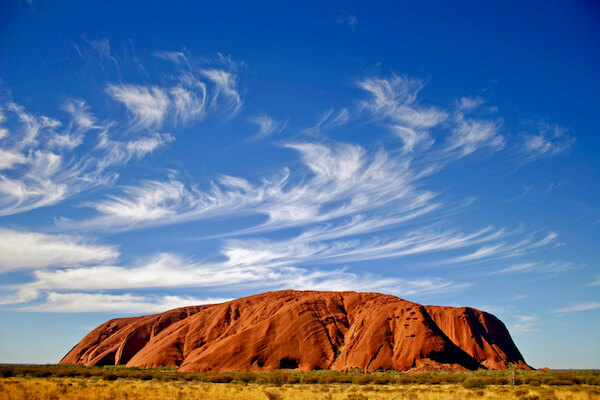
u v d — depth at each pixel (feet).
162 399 105.40
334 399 114.32
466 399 112.47
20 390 104.78
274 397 114.32
